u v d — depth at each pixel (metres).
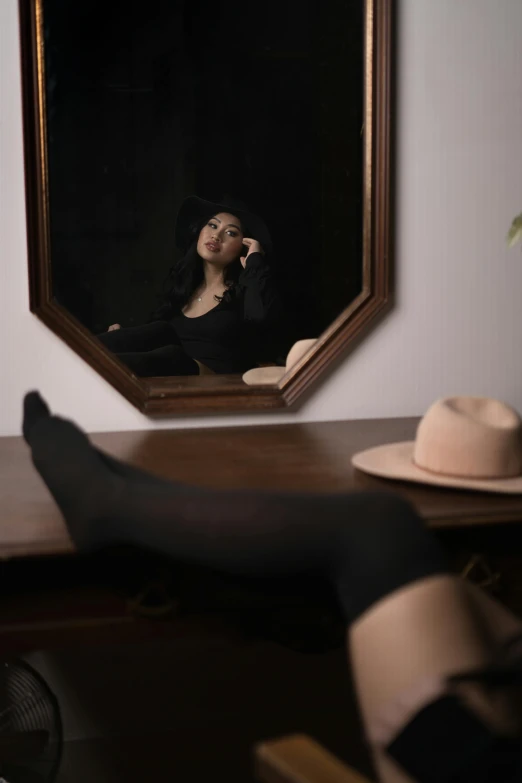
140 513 0.86
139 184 1.50
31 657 1.64
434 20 1.60
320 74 1.54
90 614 1.03
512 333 1.72
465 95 1.64
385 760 0.69
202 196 1.53
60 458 0.95
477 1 1.62
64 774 1.53
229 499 0.84
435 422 1.21
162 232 1.52
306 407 1.65
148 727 1.71
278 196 1.55
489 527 1.11
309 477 1.22
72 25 1.45
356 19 1.55
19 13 1.41
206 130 1.51
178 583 1.02
